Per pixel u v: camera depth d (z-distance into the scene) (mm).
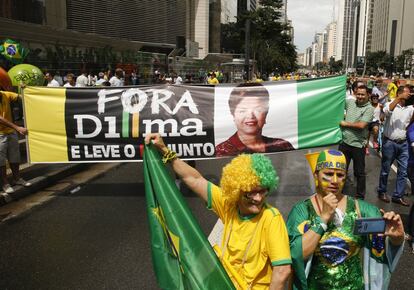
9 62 13438
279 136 6941
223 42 88625
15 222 6105
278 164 10320
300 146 6945
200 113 6914
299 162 10547
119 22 37781
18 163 7473
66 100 6863
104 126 6883
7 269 4617
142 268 4629
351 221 2617
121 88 6895
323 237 2598
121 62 23312
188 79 33000
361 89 6641
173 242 2600
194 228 2609
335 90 6848
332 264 2598
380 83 24375
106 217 6309
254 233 2428
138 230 5770
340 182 2615
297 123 6922
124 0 38281
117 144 6898
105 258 4879
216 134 6938
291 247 2525
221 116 6926
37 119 6902
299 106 6898
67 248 5168
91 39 23359
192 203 6910
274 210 2451
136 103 6898
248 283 2412
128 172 9328
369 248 2631
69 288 4195
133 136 6887
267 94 6922
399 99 7043
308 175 9078
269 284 2422
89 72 19953
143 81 26094
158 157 2910
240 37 78938
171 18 50438
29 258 4895
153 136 2947
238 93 6934
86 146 6926
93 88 6859
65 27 29703
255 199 2398
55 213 6500
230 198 2441
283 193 7594
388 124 7188
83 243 5316
